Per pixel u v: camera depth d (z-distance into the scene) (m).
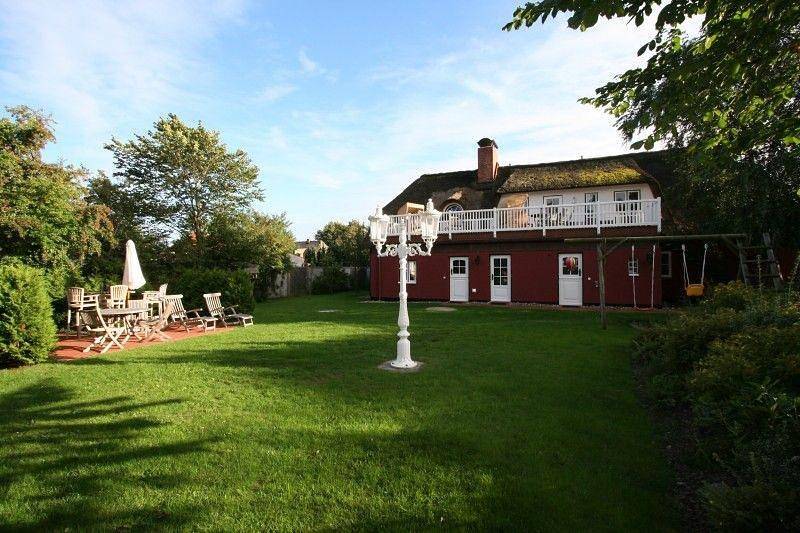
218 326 14.38
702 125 6.16
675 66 4.86
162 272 25.27
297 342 10.77
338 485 3.82
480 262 22.00
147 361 8.74
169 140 28.72
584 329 12.32
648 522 3.30
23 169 12.81
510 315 16.25
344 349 9.76
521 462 4.20
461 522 3.29
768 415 3.90
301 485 3.83
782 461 3.33
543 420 5.25
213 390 6.64
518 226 21.22
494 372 7.50
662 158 21.11
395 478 3.93
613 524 3.26
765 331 5.57
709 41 4.45
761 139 5.33
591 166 22.58
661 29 4.38
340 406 5.83
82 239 13.66
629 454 4.43
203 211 30.80
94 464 4.21
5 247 12.41
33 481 3.89
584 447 4.55
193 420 5.37
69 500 3.59
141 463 4.23
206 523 3.30
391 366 8.03
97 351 10.02
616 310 17.78
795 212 14.78
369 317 16.16
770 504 2.90
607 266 19.36
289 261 31.27
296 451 4.48
